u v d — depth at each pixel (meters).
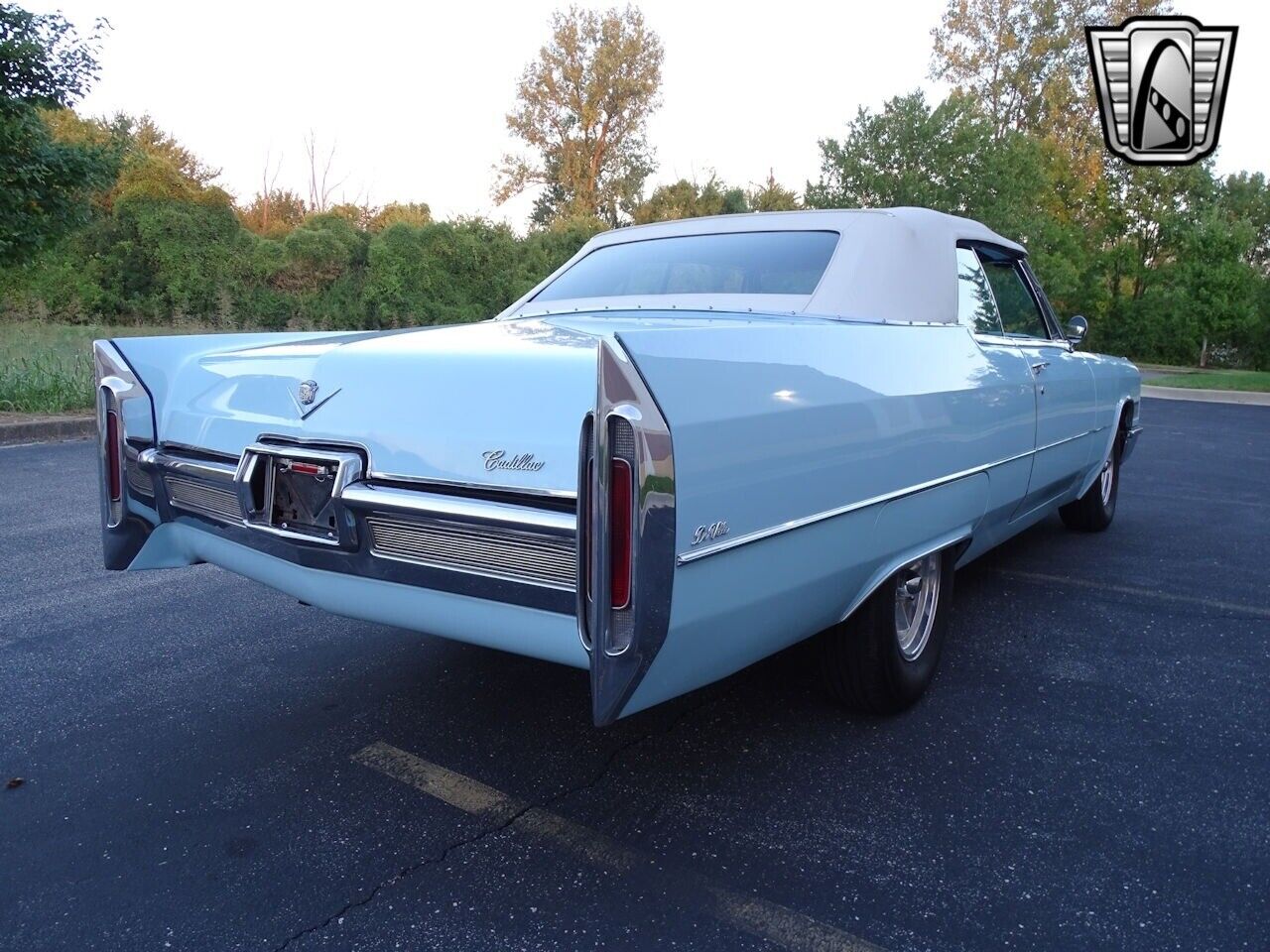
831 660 3.14
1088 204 34.19
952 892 2.33
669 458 1.98
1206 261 31.22
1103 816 2.68
